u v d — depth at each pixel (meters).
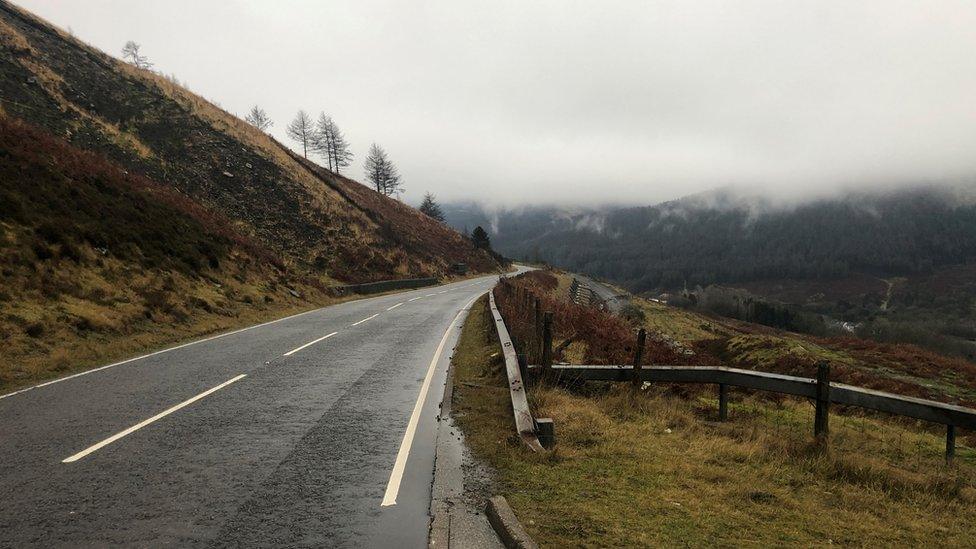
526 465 5.34
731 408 9.27
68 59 36.53
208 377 9.51
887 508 4.87
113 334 12.80
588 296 40.56
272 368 10.35
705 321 42.75
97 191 19.41
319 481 4.92
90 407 7.46
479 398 8.02
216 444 5.93
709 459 5.79
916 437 8.41
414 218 67.12
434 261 51.06
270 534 3.91
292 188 40.69
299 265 31.92
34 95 28.98
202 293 18.58
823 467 5.66
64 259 14.70
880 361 19.72
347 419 6.94
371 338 14.48
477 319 18.83
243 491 4.68
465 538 3.89
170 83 44.56
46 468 5.18
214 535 3.88
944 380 17.00
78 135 28.36
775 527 4.22
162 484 4.82
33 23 37.78
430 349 12.63
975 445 8.64
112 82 38.16
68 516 4.17
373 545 3.76
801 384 6.71
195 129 39.44
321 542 3.80
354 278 34.56
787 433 7.02
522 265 93.62
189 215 24.20
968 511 4.96
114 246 17.03
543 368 8.70
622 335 16.06
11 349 10.11
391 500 4.53
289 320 18.94
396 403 7.75
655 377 8.31
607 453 5.78
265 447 5.85
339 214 41.78
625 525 4.04
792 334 44.72
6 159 16.77
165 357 11.53
